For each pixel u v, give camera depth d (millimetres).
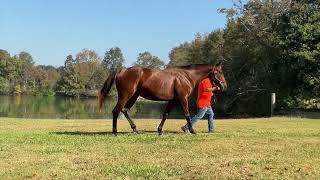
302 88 37125
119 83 15320
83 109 63281
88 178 8953
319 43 36031
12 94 134625
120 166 9969
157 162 10375
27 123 22875
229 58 48656
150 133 16250
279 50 39219
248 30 44219
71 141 13891
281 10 41438
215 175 8961
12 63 139625
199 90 16172
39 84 140750
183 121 24047
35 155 11508
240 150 11883
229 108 47594
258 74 42781
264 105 41750
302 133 15805
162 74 15297
